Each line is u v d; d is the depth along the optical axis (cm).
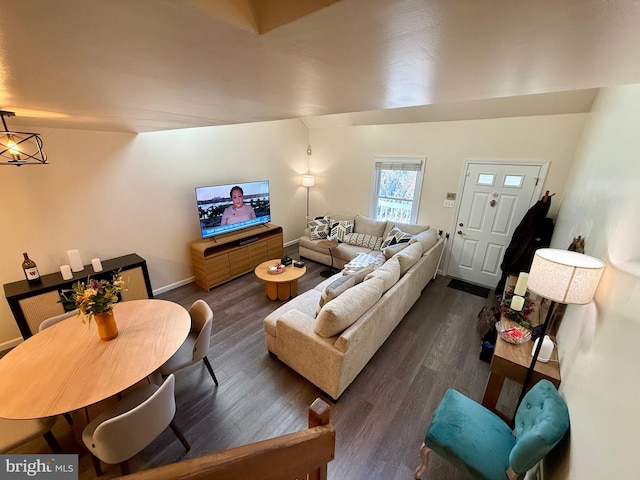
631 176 130
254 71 76
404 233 418
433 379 238
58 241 286
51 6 38
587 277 132
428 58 65
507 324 209
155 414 144
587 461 98
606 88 229
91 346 171
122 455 138
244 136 445
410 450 182
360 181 506
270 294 363
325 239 484
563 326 189
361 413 207
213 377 229
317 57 65
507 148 357
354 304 213
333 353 200
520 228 333
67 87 90
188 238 402
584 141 282
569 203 279
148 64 69
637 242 112
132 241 343
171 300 366
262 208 468
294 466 71
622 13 39
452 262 435
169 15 42
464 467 137
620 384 89
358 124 478
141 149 335
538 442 116
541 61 67
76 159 287
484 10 40
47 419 154
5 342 268
